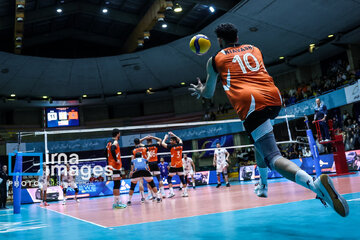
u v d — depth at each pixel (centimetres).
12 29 1983
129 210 557
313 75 2330
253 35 1892
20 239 305
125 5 1905
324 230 237
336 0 1559
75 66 2252
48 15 1859
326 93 1858
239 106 233
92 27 2261
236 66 243
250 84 235
